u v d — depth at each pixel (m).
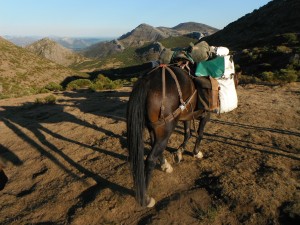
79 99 15.13
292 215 4.39
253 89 14.27
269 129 8.07
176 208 4.90
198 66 5.38
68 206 5.35
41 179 6.45
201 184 5.52
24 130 9.97
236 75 6.69
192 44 5.69
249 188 5.13
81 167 6.75
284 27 70.44
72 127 9.71
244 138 7.48
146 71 5.05
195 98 5.18
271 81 16.89
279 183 5.22
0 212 5.42
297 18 72.06
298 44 42.41
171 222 4.62
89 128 9.41
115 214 4.96
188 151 6.84
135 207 5.07
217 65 5.43
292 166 5.91
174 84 4.71
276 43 50.69
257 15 91.81
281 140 7.22
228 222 4.51
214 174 5.75
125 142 7.89
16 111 13.41
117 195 5.40
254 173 5.68
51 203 5.48
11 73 121.31
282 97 11.82
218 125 8.59
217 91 5.36
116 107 12.02
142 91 4.52
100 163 6.80
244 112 9.73
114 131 8.86
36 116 11.80
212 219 4.56
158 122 4.60
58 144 8.33
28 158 7.68
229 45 78.00
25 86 111.31
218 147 7.03
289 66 27.12
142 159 4.41
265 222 4.41
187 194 5.20
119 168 6.39
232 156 6.48
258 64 35.25
